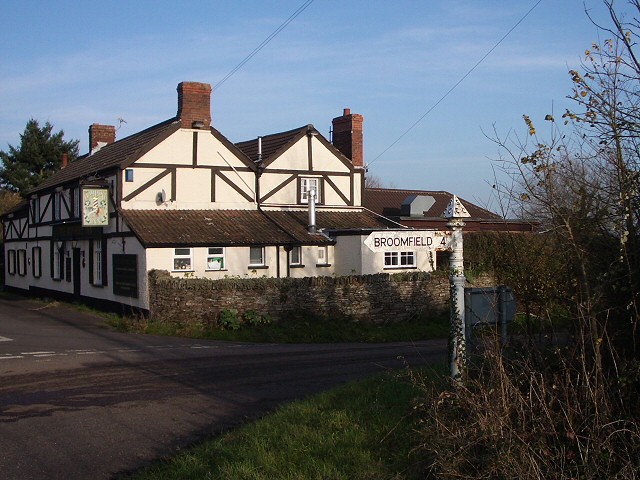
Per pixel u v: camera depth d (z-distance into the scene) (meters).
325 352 16.25
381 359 14.73
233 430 8.38
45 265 33.34
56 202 31.59
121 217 24.27
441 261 26.94
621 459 5.34
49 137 57.25
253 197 27.67
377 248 8.30
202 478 6.54
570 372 6.10
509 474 5.39
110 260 25.23
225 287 20.61
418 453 6.47
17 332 19.58
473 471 5.84
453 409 6.58
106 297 25.61
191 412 9.58
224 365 13.87
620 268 5.66
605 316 5.92
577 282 6.12
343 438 7.38
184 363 14.10
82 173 28.27
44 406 9.96
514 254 7.25
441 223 31.48
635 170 5.79
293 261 26.00
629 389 5.64
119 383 11.77
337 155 29.78
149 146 25.25
